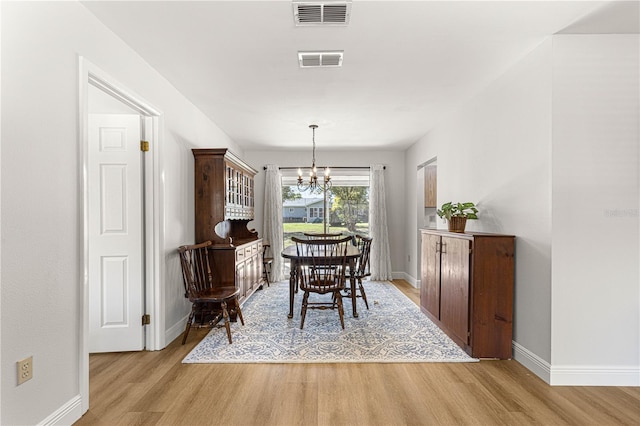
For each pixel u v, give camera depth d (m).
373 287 5.32
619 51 2.25
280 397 2.08
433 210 5.25
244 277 3.95
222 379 2.31
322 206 6.28
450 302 3.06
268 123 4.35
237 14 2.00
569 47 2.24
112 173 2.74
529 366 2.46
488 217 3.07
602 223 2.25
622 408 1.96
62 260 1.76
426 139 4.88
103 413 1.91
